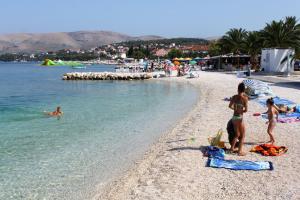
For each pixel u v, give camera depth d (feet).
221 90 125.18
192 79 185.78
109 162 43.65
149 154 45.93
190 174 36.32
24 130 63.46
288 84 130.41
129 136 57.62
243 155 41.14
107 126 66.39
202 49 621.72
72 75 227.40
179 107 90.12
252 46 255.50
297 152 42.24
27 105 100.37
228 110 77.77
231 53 278.87
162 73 230.48
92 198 32.83
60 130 63.26
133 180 36.35
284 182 32.99
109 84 184.44
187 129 58.85
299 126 56.49
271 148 42.19
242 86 40.91
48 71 389.80
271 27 220.23
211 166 38.06
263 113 69.21
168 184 34.14
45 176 39.06
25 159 45.50
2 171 40.86
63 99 114.93
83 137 57.52
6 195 34.06
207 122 64.18
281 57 192.65
